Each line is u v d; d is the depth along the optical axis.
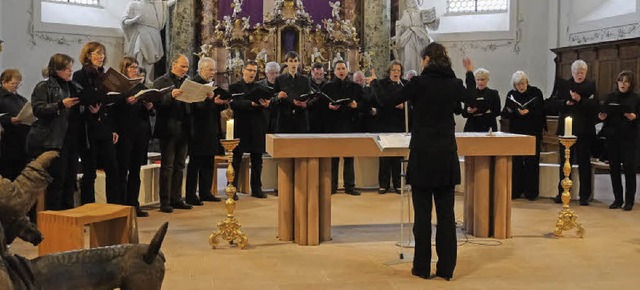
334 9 13.62
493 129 8.94
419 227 5.05
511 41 14.05
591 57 12.27
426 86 4.92
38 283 3.21
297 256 5.71
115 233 5.05
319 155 6.04
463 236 6.53
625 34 11.77
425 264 5.05
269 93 8.05
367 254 5.79
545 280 5.00
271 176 9.43
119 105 7.06
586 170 8.28
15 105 7.16
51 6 12.70
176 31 13.48
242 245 5.98
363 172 9.59
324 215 6.29
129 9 12.91
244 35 13.17
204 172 8.36
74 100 5.76
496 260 5.60
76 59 12.89
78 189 7.34
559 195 8.50
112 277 3.46
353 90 8.80
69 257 3.37
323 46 13.42
